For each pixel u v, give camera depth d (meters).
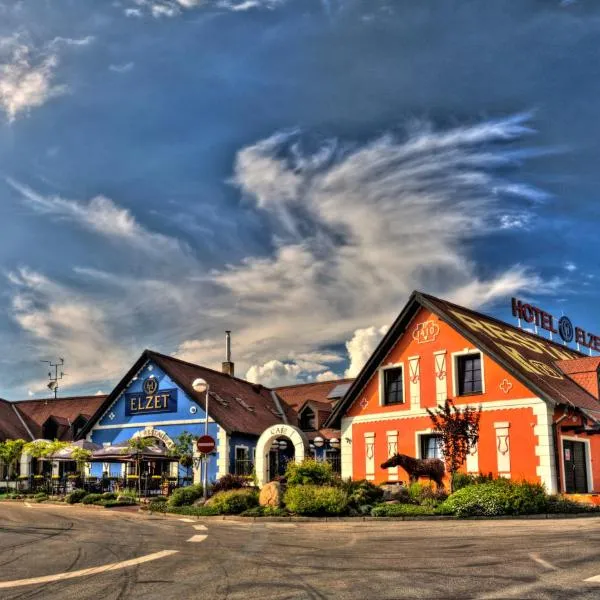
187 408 36.38
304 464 23.44
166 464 36.50
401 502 21.80
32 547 13.91
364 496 21.56
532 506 19.59
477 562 10.95
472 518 19.06
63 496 31.08
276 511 20.70
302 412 38.16
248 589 9.16
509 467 24.16
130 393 38.56
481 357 25.80
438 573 10.05
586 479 25.72
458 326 26.41
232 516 20.89
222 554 12.51
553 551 11.92
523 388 24.42
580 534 14.37
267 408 41.41
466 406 23.72
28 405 47.44
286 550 12.94
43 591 9.30
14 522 19.64
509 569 10.23
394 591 8.85
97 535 16.03
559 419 24.03
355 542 14.03
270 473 35.66
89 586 9.58
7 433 41.88
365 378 29.00
